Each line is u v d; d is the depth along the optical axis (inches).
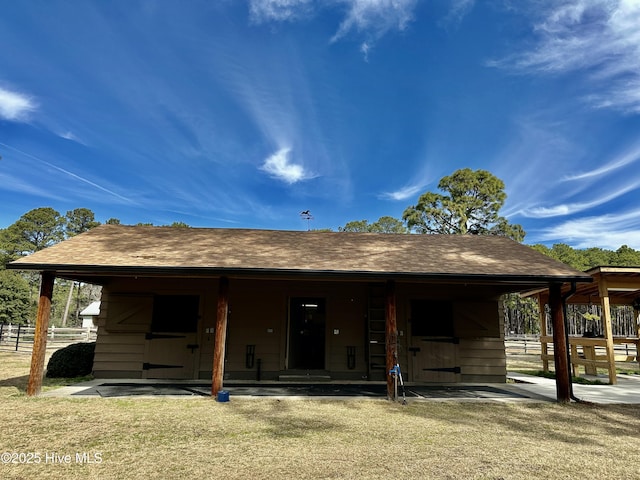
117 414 219.0
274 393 289.3
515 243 393.4
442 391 314.0
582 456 160.6
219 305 274.2
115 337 354.9
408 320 373.4
